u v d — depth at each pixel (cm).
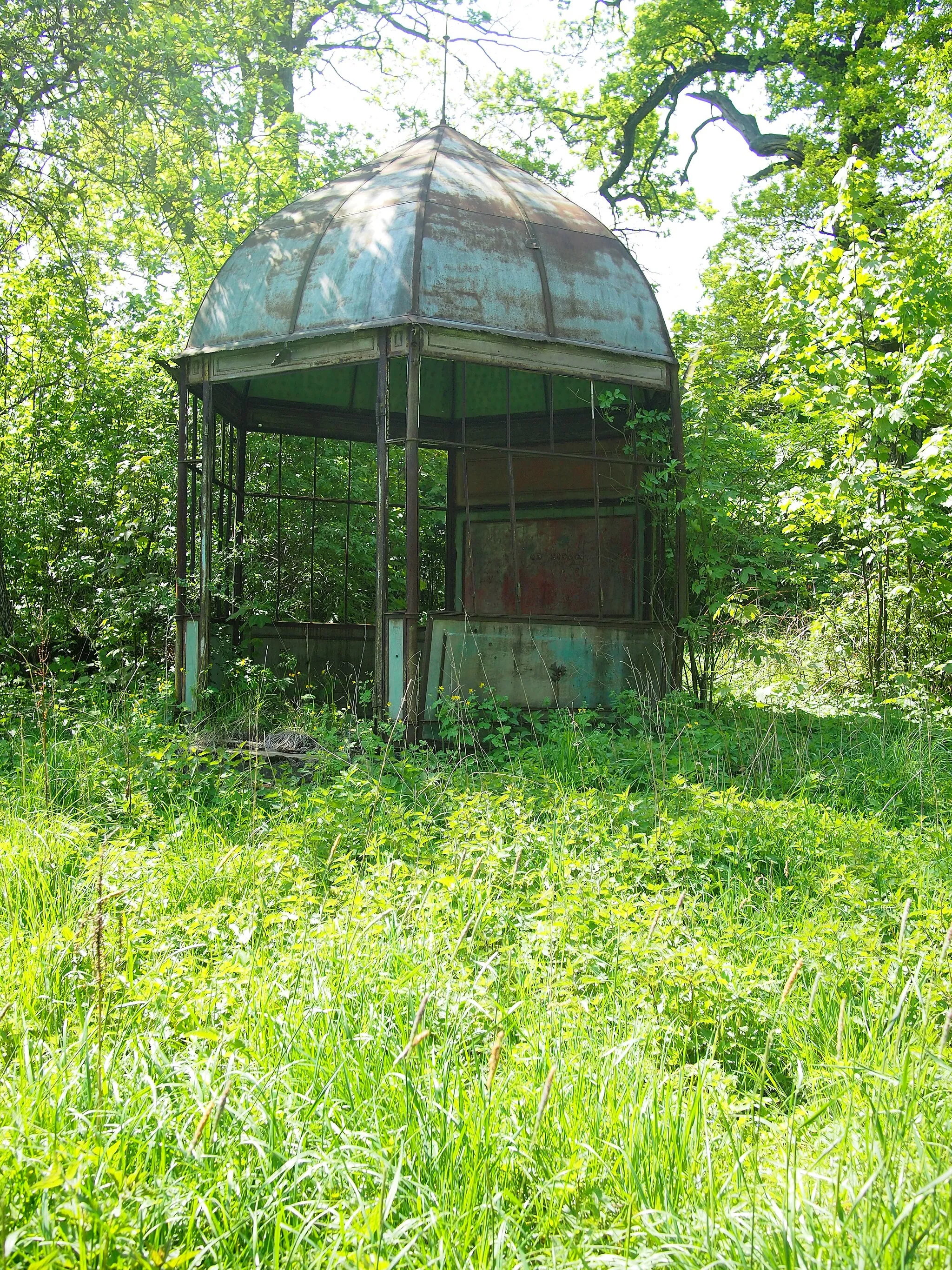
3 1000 390
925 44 1783
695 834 609
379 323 877
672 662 1022
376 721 884
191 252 1809
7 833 635
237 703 997
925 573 1037
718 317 1250
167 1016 366
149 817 686
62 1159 267
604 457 1039
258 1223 260
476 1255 252
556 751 824
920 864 573
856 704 998
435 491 1561
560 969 430
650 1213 261
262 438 1436
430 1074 318
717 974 399
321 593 1448
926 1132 300
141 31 1355
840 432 1015
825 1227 253
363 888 508
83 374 1384
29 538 1338
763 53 2161
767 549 1034
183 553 1020
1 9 1238
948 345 902
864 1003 395
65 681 1191
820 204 1962
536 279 939
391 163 1041
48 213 1394
